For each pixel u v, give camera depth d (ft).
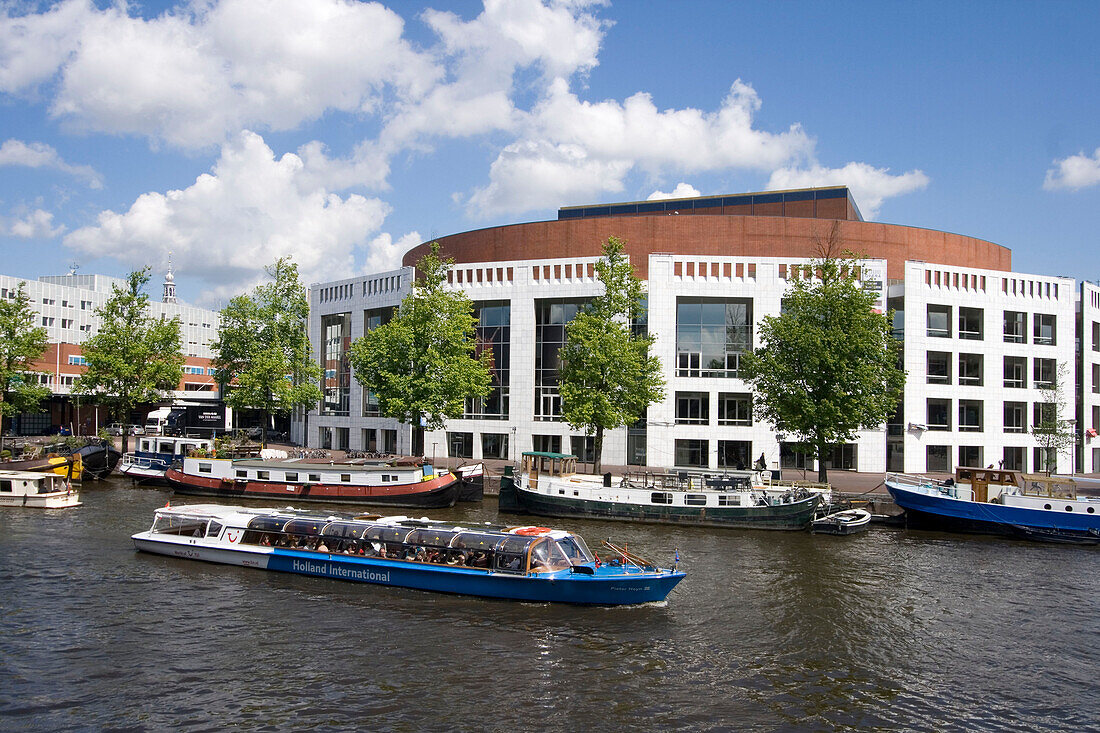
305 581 91.97
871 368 145.07
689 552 113.19
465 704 58.08
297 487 154.51
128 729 53.21
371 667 65.26
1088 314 239.71
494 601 84.94
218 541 100.53
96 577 91.97
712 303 205.57
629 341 169.07
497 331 220.43
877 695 61.72
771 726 55.67
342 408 262.67
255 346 220.23
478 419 221.05
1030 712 59.41
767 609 83.76
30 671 63.10
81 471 180.34
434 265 181.78
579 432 209.67
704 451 203.31
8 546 107.45
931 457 209.87
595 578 82.64
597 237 228.63
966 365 213.87
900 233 228.02
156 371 211.20
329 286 268.62
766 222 222.69
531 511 145.89
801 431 150.61
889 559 111.14
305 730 53.31
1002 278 217.15
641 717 56.59
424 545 90.53
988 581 99.09
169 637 71.92
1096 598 91.66
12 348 196.95
